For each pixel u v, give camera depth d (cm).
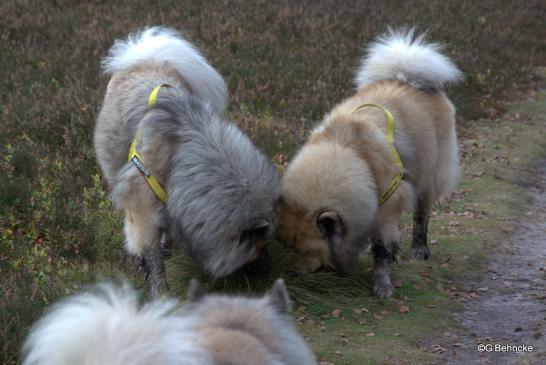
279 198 556
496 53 1633
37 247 640
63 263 623
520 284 692
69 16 1398
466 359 534
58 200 714
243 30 1416
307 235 569
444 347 553
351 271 628
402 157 625
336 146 583
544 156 1162
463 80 1384
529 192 1003
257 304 359
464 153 1141
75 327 250
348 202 564
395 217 615
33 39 1275
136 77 646
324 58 1348
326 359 514
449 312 617
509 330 589
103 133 639
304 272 585
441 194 728
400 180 606
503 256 768
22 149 809
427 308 620
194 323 333
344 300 602
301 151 604
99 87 1021
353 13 1616
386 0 1767
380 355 528
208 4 1550
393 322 586
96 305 264
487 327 595
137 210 558
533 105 1421
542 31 1833
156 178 542
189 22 1429
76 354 247
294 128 1045
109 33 1291
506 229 847
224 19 1469
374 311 601
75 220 686
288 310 366
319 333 554
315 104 1144
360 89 722
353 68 1301
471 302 646
